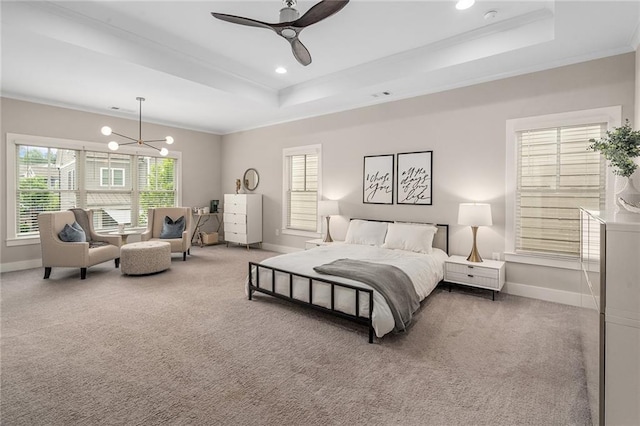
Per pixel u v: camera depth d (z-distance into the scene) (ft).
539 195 11.58
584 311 6.68
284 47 11.81
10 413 5.44
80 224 15.47
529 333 8.70
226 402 5.79
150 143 20.21
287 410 5.59
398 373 6.77
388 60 12.72
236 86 14.84
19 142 15.10
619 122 9.96
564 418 5.40
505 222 12.15
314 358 7.38
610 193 10.18
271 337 8.43
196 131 22.58
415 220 14.51
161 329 8.86
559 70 10.93
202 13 9.65
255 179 21.79
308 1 9.05
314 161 18.60
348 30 10.52
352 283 8.77
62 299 11.19
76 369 6.82
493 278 11.18
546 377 6.61
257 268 11.16
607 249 4.40
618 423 4.38
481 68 11.50
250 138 22.02
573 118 10.71
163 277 14.24
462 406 5.71
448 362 7.22
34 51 10.25
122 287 12.66
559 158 11.15
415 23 10.09
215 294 11.91
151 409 5.58
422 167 14.17
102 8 9.38
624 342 4.31
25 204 15.55
